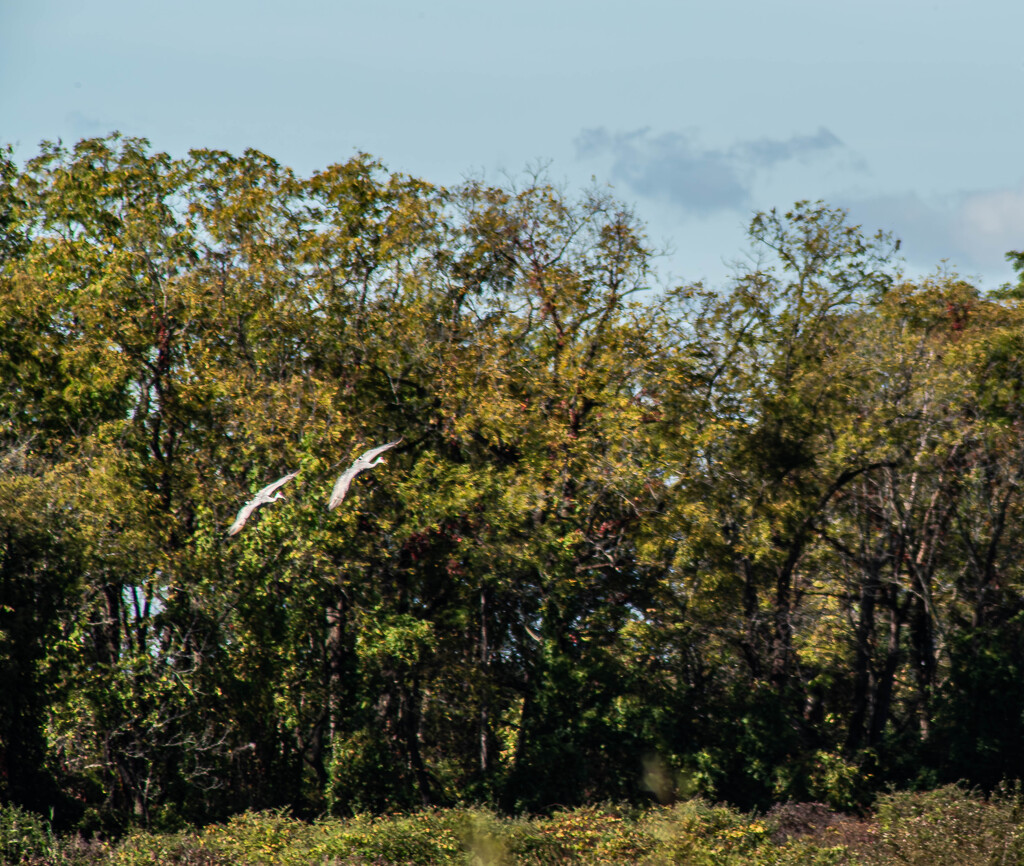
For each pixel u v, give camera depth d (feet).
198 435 187.42
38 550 153.07
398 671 188.03
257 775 177.99
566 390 195.93
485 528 187.32
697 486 188.85
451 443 200.95
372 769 179.01
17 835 119.24
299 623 173.99
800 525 191.31
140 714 163.94
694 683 197.88
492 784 182.91
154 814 168.76
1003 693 182.09
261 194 196.65
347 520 170.81
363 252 199.41
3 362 192.65
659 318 199.93
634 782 180.75
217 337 190.29
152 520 168.76
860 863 114.62
